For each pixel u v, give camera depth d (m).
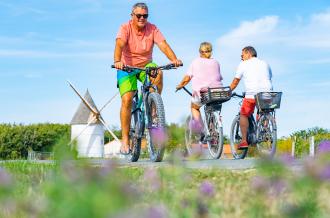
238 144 16.59
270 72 16.31
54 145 2.58
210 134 16.05
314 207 2.97
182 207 3.99
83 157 2.58
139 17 14.02
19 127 109.88
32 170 9.71
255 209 3.84
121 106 14.02
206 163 10.45
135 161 14.20
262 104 15.58
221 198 5.01
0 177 2.71
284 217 2.94
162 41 14.38
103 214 1.73
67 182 2.33
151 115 13.30
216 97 15.72
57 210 2.17
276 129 15.47
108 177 2.41
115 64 13.34
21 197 5.14
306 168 2.99
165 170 4.78
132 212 1.79
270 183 3.72
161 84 13.58
